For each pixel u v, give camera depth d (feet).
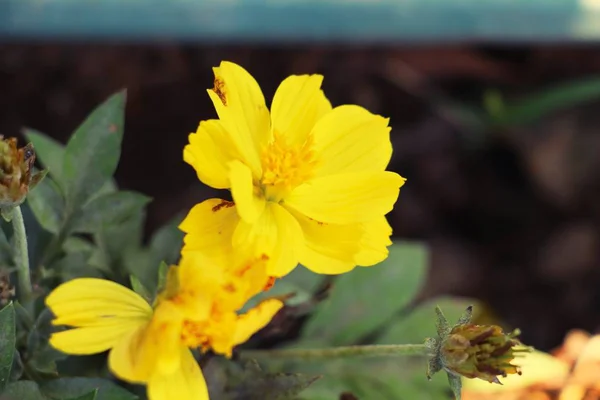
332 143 1.26
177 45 1.93
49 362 1.30
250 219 1.15
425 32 1.90
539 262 2.02
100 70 1.91
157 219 1.85
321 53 1.99
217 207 1.19
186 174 1.90
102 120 1.35
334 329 1.53
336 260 1.21
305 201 1.23
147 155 1.90
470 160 2.08
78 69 1.90
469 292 1.98
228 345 1.15
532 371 1.51
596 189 2.04
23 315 1.30
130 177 1.88
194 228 1.18
